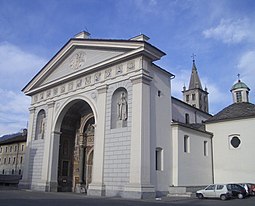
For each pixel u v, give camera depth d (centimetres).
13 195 2095
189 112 3594
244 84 3628
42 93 3209
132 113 2194
